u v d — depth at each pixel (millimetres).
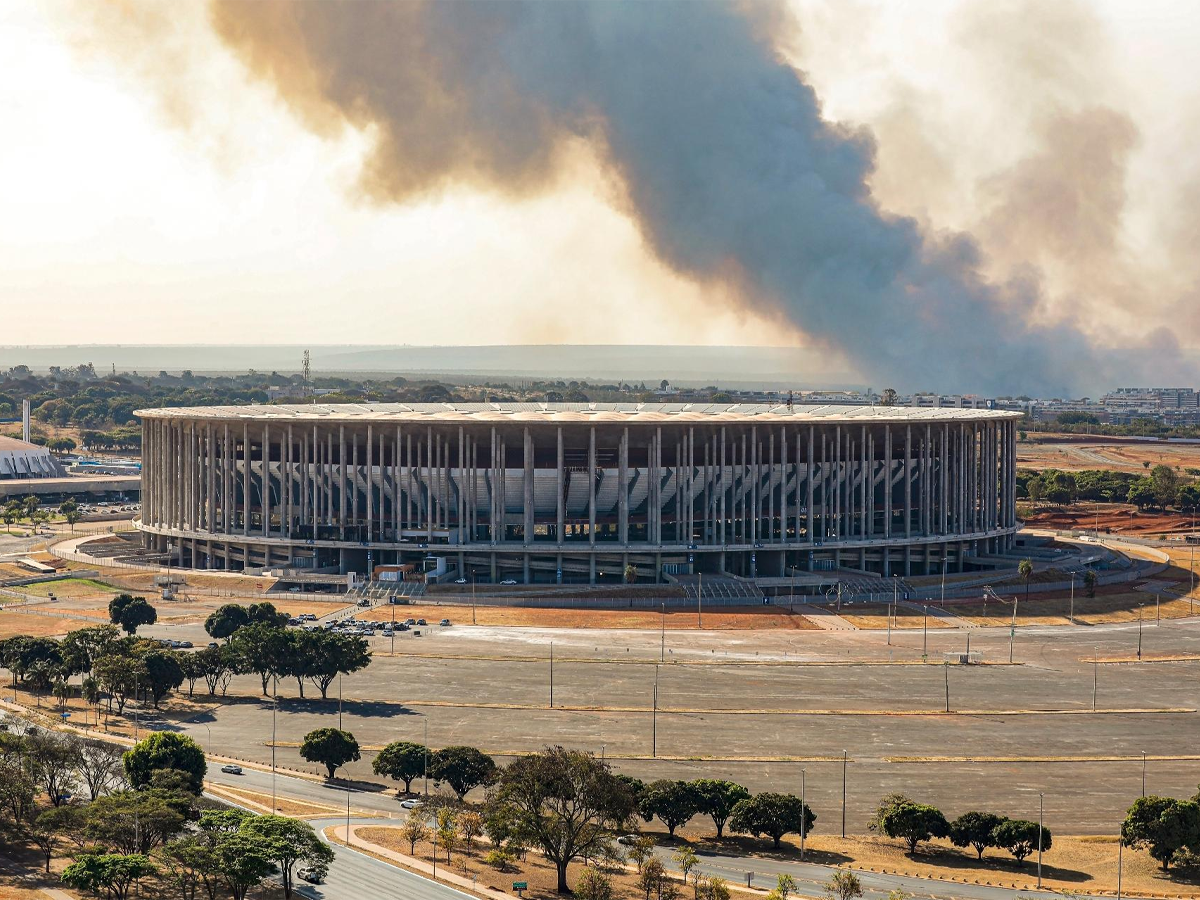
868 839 143875
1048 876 132000
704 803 143375
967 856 139875
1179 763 171625
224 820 126500
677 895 120875
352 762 166750
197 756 148750
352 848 131750
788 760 169375
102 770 146125
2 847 128875
